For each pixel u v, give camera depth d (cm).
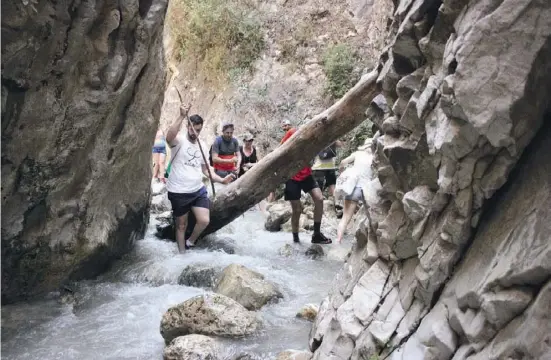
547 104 244
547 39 224
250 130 1271
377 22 1262
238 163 883
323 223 887
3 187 465
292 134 741
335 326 347
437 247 285
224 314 441
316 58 1324
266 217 948
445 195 283
